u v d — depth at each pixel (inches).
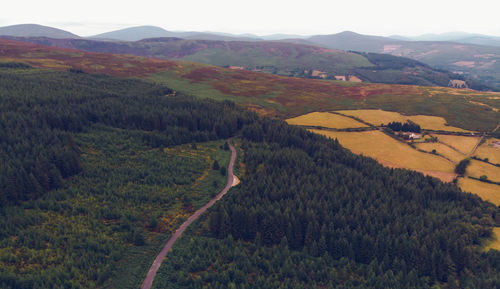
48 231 2472.9
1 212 2640.3
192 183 3708.2
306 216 2920.8
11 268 1985.7
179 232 2758.4
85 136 4466.0
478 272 2476.6
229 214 2920.8
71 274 2044.8
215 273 2212.1
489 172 4520.2
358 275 2428.6
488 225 3203.7
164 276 2174.0
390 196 3565.5
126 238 2556.6
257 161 4320.9
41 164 3250.5
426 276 2459.4
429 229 2920.8
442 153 5157.5
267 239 2775.6
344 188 3619.6
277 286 2169.0
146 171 3796.8
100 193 3223.4
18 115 4249.5
